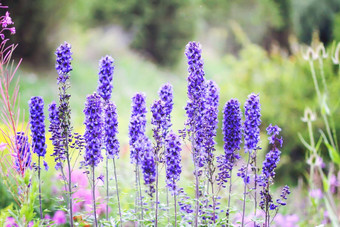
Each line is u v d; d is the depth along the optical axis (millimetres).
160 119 1812
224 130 1900
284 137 4074
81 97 6605
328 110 1894
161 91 1845
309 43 8148
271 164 1819
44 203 2336
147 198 1901
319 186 2412
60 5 7203
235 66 4562
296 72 4145
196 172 1842
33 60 7172
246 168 1845
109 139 1824
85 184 2393
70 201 1825
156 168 1874
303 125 3951
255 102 1803
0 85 1802
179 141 1773
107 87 1826
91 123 1798
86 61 8898
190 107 1838
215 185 2412
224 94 4254
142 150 1826
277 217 2467
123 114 6062
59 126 1842
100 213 2266
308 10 8102
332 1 7984
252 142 1815
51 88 6449
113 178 1852
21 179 1720
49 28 7227
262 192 1846
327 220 2328
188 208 1941
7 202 2248
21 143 1803
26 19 6965
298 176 4031
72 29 7930
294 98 4027
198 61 1817
